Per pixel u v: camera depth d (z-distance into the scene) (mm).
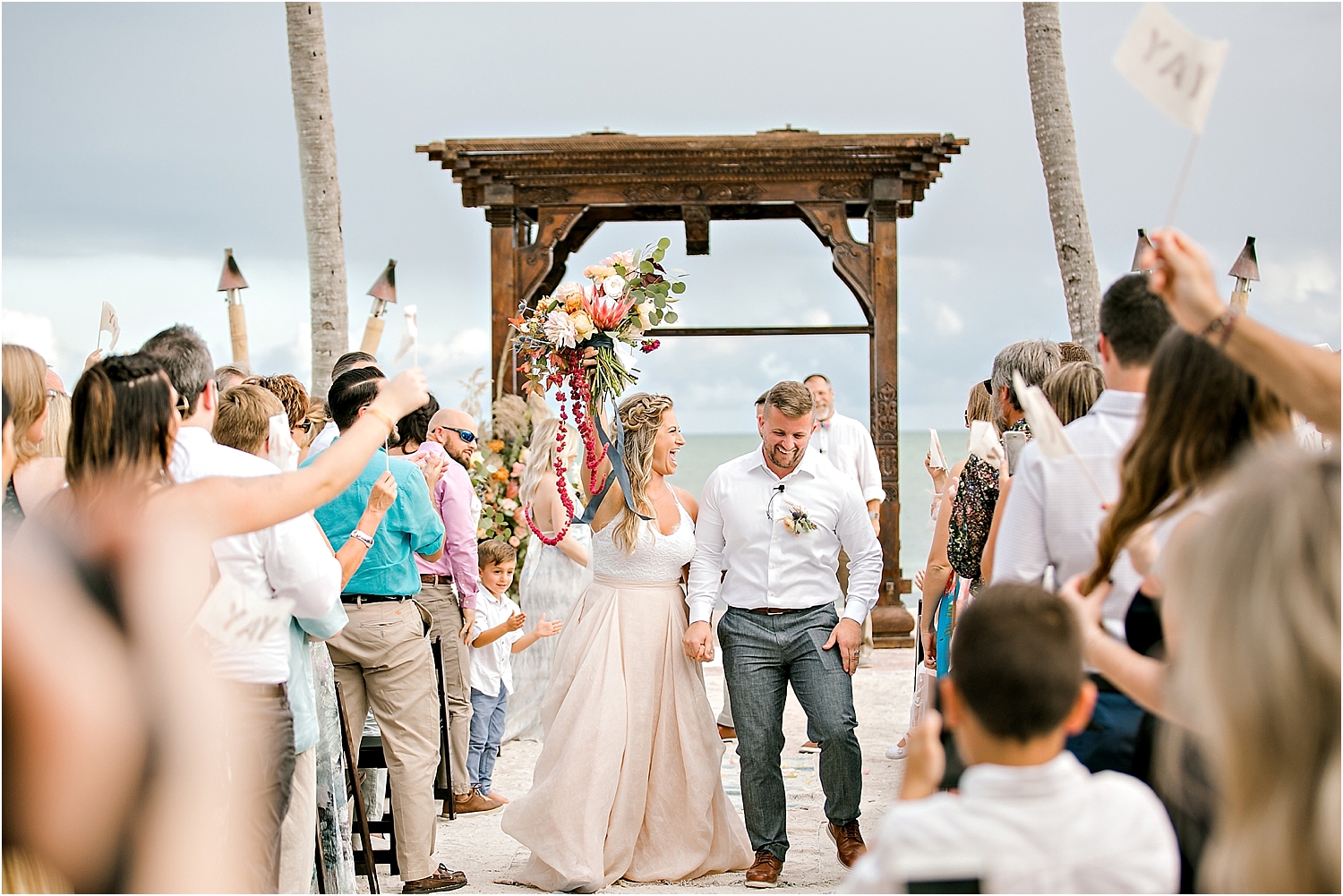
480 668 6227
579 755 4738
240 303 8930
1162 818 1898
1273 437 2354
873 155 10227
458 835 5523
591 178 10422
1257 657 1464
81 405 2600
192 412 3266
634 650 4910
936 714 1988
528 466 7168
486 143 10203
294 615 3393
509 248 10508
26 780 2137
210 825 2369
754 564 4902
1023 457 2861
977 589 4035
